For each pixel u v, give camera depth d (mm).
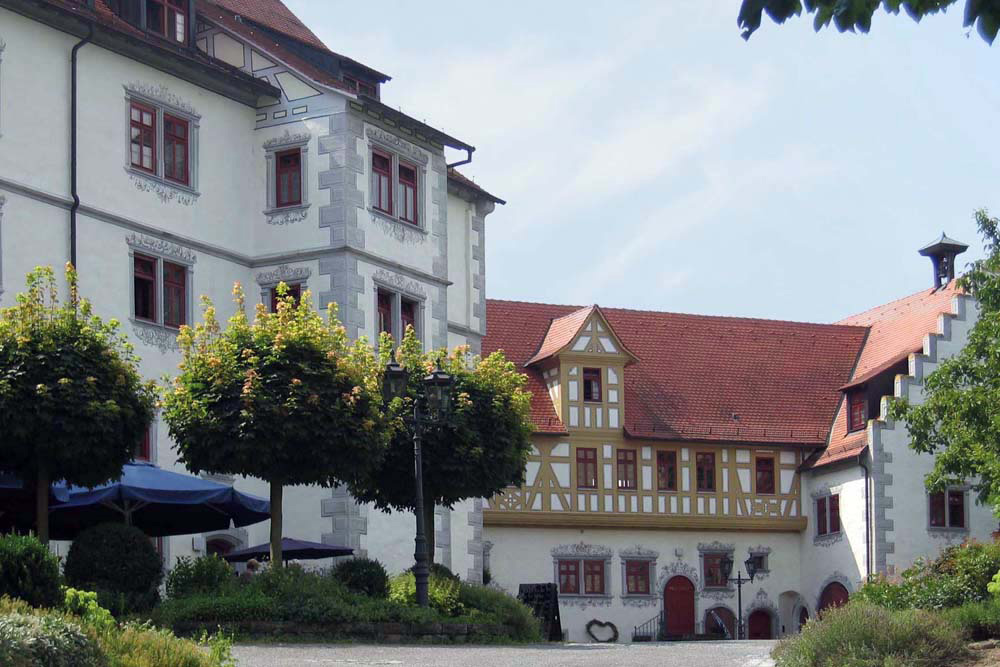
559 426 45156
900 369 45969
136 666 14039
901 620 18531
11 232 28359
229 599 22359
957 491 45062
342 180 33281
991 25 7871
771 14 8039
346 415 24734
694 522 46312
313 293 33312
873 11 7996
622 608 45406
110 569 22141
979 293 33656
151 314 31344
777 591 47188
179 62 32125
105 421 22406
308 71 33844
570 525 44844
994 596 23219
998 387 33188
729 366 49062
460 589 26453
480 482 29266
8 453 22578
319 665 18172
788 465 47656
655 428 46188
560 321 47406
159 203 31594
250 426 24375
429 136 36094
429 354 29844
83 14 29828
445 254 36500
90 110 30203
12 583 16438
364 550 32875
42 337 22656
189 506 27484
